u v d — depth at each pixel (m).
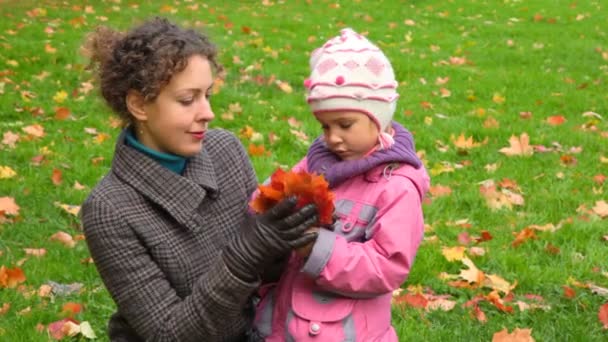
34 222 5.34
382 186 2.57
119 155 2.66
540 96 9.45
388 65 2.65
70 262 4.80
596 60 11.73
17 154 6.54
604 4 16.56
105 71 2.59
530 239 5.30
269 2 15.73
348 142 2.59
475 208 5.88
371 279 2.45
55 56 9.94
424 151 7.05
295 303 2.58
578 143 7.50
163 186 2.62
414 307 4.36
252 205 2.44
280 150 6.97
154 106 2.54
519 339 3.96
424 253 5.00
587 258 5.07
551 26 14.36
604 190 6.35
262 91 9.06
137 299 2.55
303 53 11.30
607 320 4.25
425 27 13.97
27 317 4.12
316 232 2.44
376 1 16.39
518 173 6.61
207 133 2.90
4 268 4.49
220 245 2.75
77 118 7.72
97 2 14.48
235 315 2.49
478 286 4.65
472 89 9.66
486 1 16.67
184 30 2.61
